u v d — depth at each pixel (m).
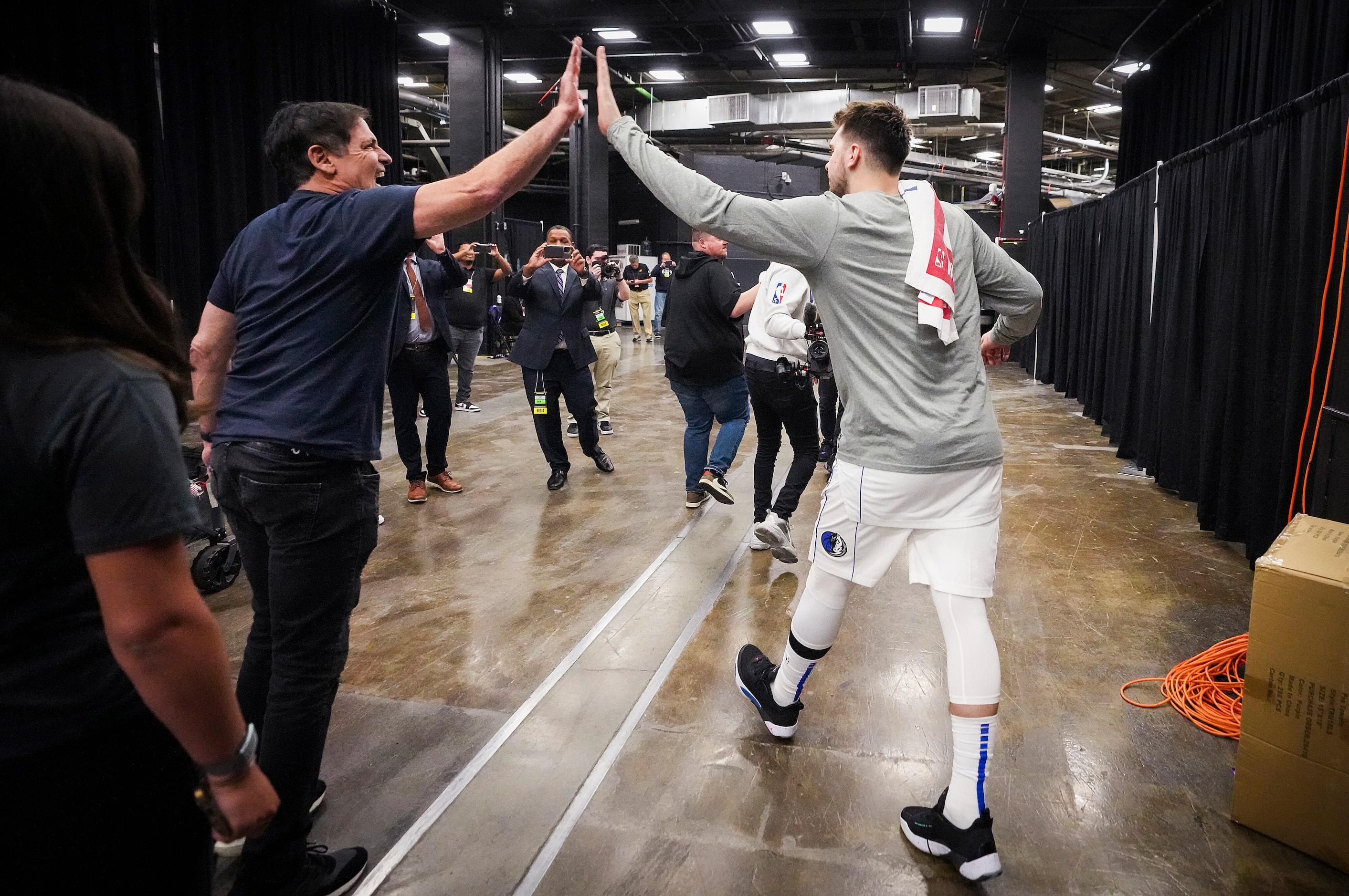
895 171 1.79
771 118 15.01
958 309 1.69
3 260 0.73
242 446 1.47
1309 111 3.13
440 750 2.10
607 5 10.00
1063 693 2.39
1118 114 16.23
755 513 3.67
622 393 8.54
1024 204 11.74
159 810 0.86
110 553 0.74
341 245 1.44
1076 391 8.33
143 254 5.60
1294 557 1.74
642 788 1.94
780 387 3.25
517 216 20.19
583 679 2.47
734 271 17.84
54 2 4.87
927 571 1.71
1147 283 5.25
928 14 10.04
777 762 2.04
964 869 1.62
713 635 2.78
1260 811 1.76
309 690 1.51
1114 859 1.71
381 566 3.49
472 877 1.66
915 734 2.17
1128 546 3.72
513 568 3.46
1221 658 2.50
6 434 0.73
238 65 6.53
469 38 10.45
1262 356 3.36
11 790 0.76
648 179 1.69
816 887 1.63
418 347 4.32
